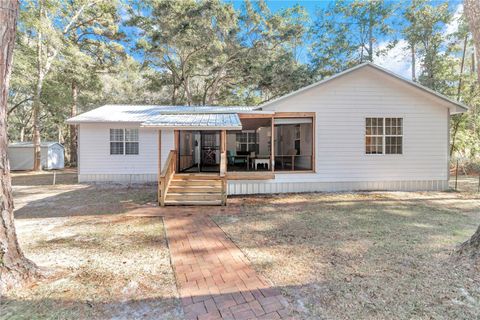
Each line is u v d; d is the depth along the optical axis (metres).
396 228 6.00
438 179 11.12
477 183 13.17
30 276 3.55
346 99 10.84
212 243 5.21
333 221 6.67
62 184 13.52
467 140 17.47
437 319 2.76
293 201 9.27
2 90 3.29
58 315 2.88
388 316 2.82
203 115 11.10
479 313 2.85
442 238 5.29
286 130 15.98
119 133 14.19
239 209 8.14
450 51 19.69
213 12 20.52
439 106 11.04
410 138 11.02
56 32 19.20
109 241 5.31
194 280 3.70
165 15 21.09
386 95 10.92
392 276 3.71
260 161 12.65
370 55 25.62
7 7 3.32
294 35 24.47
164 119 10.07
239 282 3.63
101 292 3.36
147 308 3.04
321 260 4.32
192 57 24.48
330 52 26.59
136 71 25.11
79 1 20.73
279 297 3.24
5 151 3.37
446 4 19.33
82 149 14.00
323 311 2.93
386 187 11.02
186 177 10.23
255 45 23.75
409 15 21.45
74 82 23.19
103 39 23.72
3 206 3.31
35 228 6.18
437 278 3.62
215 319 2.83
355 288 3.41
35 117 20.78
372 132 10.95
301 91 10.54
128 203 9.03
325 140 10.88
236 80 27.05
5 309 2.97
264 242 5.23
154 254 4.65
